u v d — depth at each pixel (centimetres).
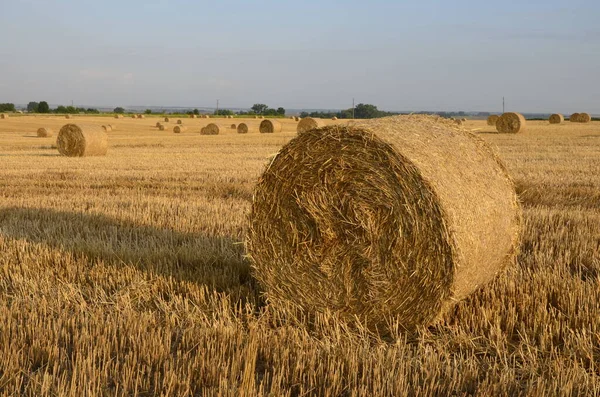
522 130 3791
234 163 2022
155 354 479
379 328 570
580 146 2644
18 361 469
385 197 555
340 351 487
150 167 1898
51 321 558
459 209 543
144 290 641
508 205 625
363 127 575
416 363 461
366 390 420
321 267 585
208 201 1243
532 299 587
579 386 427
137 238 885
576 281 624
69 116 8675
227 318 563
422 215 540
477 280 585
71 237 895
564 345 501
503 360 485
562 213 1012
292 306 604
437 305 541
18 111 12269
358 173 567
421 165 544
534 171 1633
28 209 1130
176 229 942
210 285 659
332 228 579
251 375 441
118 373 454
